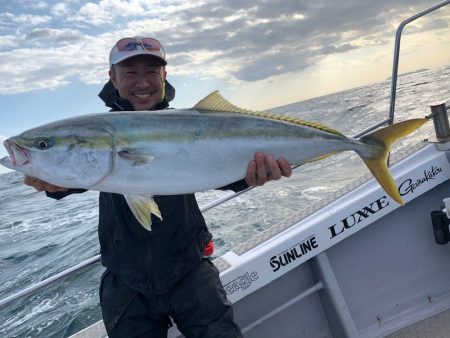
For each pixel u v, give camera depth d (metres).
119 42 1.02
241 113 0.92
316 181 5.18
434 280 1.32
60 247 4.81
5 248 5.30
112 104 1.11
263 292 1.21
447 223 1.23
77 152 0.83
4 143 0.84
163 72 1.09
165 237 0.91
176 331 1.08
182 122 0.88
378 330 1.26
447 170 1.30
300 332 1.25
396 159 1.36
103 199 0.96
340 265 1.28
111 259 0.94
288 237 1.20
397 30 1.20
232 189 0.99
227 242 3.50
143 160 0.84
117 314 0.93
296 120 0.95
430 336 1.18
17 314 3.00
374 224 1.30
